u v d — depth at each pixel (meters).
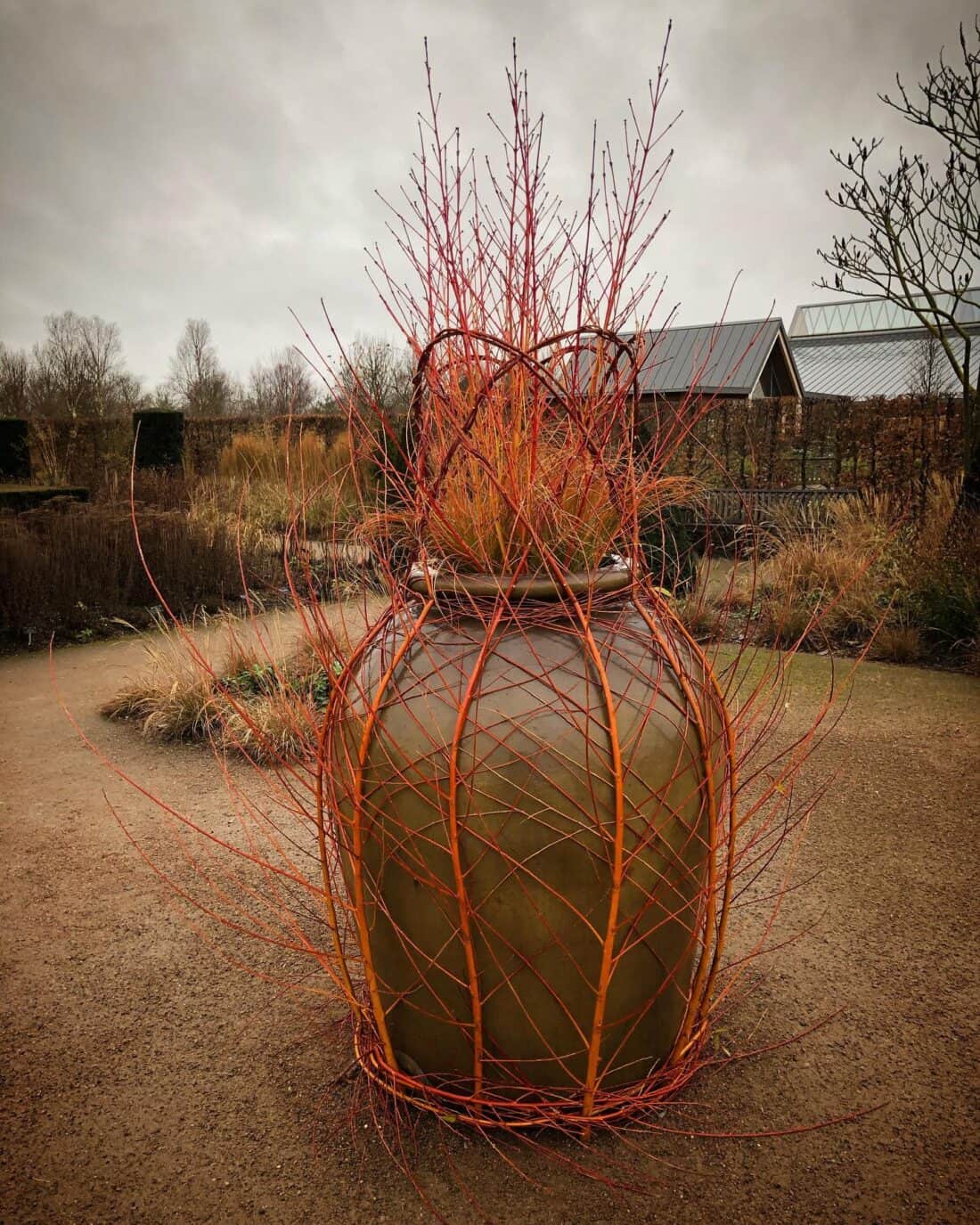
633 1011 1.90
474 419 1.96
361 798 1.88
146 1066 2.25
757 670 5.74
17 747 4.63
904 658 6.04
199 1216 1.80
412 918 1.86
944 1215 1.78
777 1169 1.90
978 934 2.80
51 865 3.34
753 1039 2.33
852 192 7.43
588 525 2.07
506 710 1.75
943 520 7.41
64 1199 1.85
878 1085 2.15
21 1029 2.40
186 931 2.89
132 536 7.96
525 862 1.73
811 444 12.27
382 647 2.02
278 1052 2.31
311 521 9.13
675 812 1.82
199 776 4.21
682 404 2.27
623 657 1.87
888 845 3.42
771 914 2.94
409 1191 1.86
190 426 15.75
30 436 14.12
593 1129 2.00
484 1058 1.88
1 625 6.87
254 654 5.09
